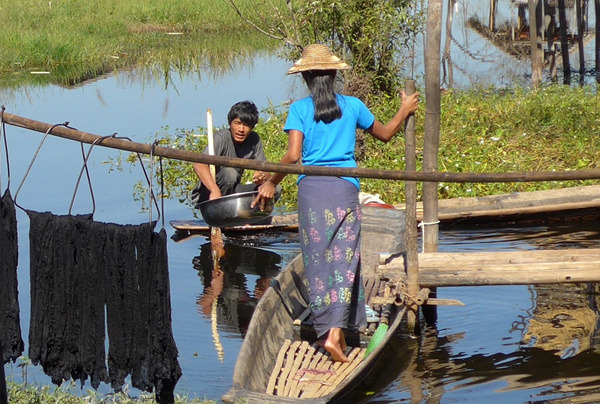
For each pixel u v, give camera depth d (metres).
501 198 13.95
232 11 39.84
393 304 9.91
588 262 9.40
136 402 7.55
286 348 8.77
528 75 27.88
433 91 9.44
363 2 18.62
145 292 5.96
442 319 10.09
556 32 34.94
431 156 9.62
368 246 11.86
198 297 11.02
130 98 24.61
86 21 37.69
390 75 19.50
